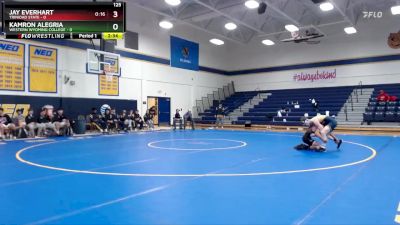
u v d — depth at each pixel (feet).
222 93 84.48
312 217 11.07
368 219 10.83
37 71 48.49
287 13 59.98
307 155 26.40
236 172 19.24
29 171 19.85
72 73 52.80
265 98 77.20
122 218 11.13
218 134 50.42
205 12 57.57
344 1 53.16
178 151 29.22
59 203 12.95
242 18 64.54
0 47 44.57
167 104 69.41
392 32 65.46
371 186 15.49
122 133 51.88
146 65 64.39
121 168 20.77
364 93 65.16
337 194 14.05
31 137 43.55
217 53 83.92
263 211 11.78
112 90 58.34
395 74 65.10
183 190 15.01
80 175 18.58
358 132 51.62
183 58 72.64
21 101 46.73
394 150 29.37
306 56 75.87
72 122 50.03
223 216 11.28
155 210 12.01
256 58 83.15
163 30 67.97
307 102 68.74
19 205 12.67
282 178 17.47
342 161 23.12
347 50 70.59
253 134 50.39
